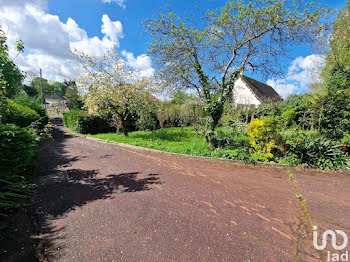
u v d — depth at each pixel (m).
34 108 12.02
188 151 6.14
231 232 2.19
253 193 3.26
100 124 12.19
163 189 3.38
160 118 12.70
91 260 1.74
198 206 2.79
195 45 5.87
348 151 4.86
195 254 1.83
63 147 7.17
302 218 2.51
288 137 5.69
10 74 4.81
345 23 9.22
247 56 5.93
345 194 3.25
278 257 1.82
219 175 4.16
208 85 6.36
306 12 4.74
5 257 1.76
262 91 21.64
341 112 6.30
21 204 2.75
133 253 1.84
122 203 2.85
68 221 2.37
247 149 5.70
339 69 8.24
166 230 2.21
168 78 6.55
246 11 4.98
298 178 4.02
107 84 9.12
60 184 3.58
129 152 6.31
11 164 3.08
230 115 11.92
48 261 1.73
